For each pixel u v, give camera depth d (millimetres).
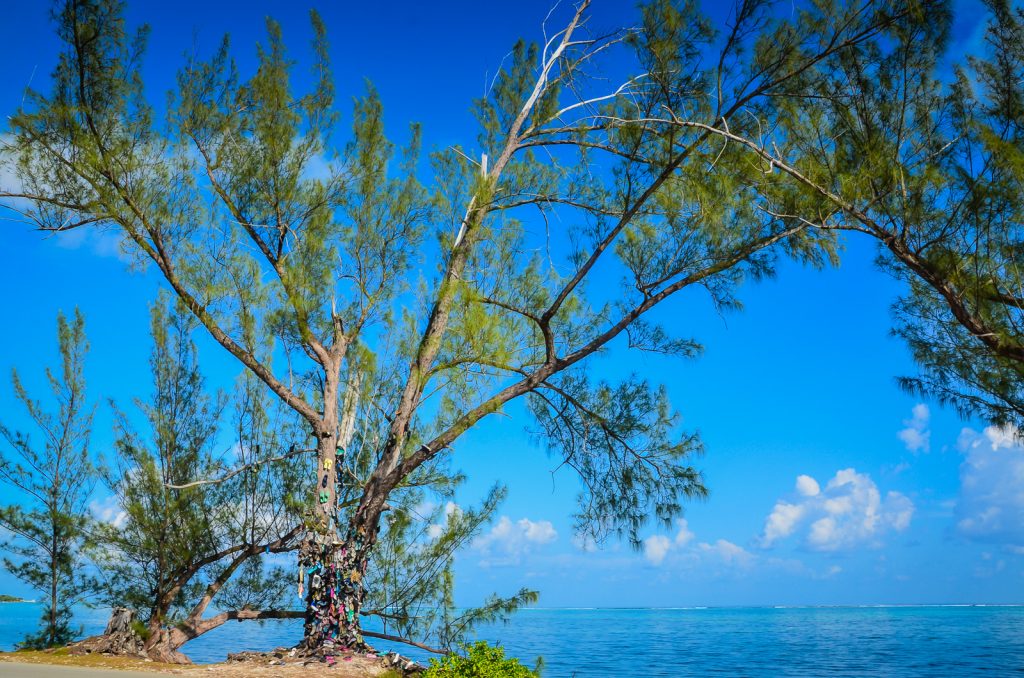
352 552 10492
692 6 9023
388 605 11711
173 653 10797
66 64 9930
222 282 10672
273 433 12516
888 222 8406
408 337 11633
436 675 8617
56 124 9820
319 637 10070
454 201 11539
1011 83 8008
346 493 12125
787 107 9062
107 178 9977
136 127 10305
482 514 11938
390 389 12750
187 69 10750
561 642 38000
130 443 12023
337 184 11508
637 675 21422
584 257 10984
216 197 10867
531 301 11398
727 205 9727
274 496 12195
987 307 8133
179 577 11750
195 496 11844
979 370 9633
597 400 11727
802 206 9062
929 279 8273
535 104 12625
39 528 12648
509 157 12148
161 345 12477
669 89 9320
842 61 8555
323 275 11016
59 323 13930
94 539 11805
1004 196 7797
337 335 11594
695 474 11297
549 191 11797
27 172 9695
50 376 13797
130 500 11711
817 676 21531
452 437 10930
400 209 11602
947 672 22766
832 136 8859
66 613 12562
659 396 11648
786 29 8805
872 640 40219
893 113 8336
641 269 10328
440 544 11758
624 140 9930
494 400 10953
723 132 8906
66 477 13500
